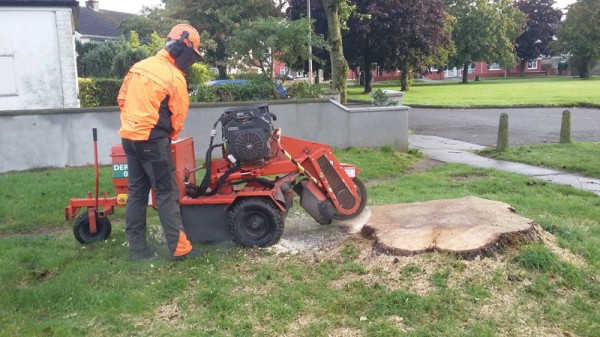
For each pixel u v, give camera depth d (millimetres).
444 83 61656
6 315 4449
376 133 12984
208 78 27031
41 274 5332
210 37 34031
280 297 4539
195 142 12094
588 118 20953
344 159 11656
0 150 11102
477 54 60219
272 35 14711
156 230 6672
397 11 32938
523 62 82312
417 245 4977
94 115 11508
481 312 4199
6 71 15703
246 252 5625
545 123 19500
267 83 13711
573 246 5203
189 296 4652
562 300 4379
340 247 5473
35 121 11227
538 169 11000
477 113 23875
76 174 10320
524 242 4938
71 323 4301
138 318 4355
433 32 35594
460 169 11000
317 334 3984
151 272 5195
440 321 4098
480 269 4641
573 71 76750
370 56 36000
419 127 19312
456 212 5793
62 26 15945
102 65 29484
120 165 6160
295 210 7320
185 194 6023
